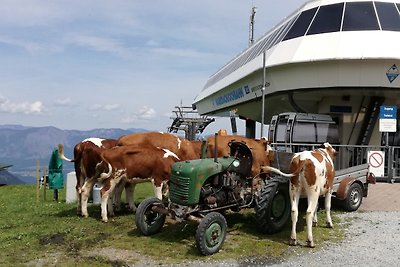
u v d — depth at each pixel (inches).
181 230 312.8
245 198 311.1
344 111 818.8
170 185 290.2
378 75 697.6
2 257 256.8
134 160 337.7
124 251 268.5
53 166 494.9
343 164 645.3
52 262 248.1
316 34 741.3
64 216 372.8
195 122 1638.8
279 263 249.4
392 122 599.5
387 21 726.5
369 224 341.4
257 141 400.8
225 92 1182.9
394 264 250.4
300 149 648.4
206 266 243.4
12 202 487.8
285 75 768.3
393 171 578.6
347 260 256.1
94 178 369.7
